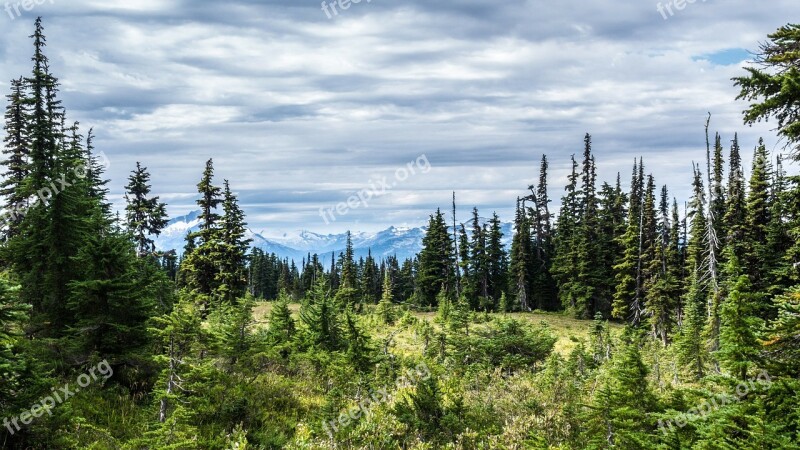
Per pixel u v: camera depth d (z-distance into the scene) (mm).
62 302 15609
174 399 10969
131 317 14445
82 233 16938
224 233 40125
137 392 14258
